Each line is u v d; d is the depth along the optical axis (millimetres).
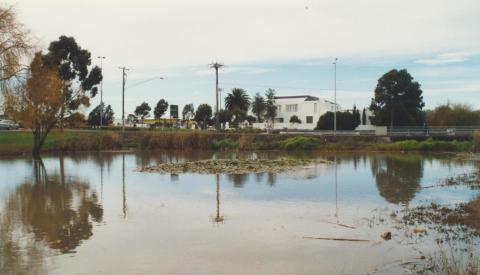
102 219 15922
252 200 19609
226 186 23969
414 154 51469
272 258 11344
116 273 10352
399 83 77312
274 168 33656
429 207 17578
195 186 24031
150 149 60219
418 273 10008
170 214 16688
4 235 13766
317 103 99062
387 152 55625
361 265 10711
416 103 78062
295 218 15883
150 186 24125
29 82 40312
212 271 10445
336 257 11352
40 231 14266
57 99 46688
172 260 11242
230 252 11859
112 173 30672
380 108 79938
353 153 54250
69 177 28406
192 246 12438
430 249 11789
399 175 29125
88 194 21562
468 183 24891
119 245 12586
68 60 62344
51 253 11875
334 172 31047
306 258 11320
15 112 43281
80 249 12219
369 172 31062
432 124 78812
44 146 52938
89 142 57438
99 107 93375
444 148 56031
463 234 13180
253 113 102688
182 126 106375
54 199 20188
